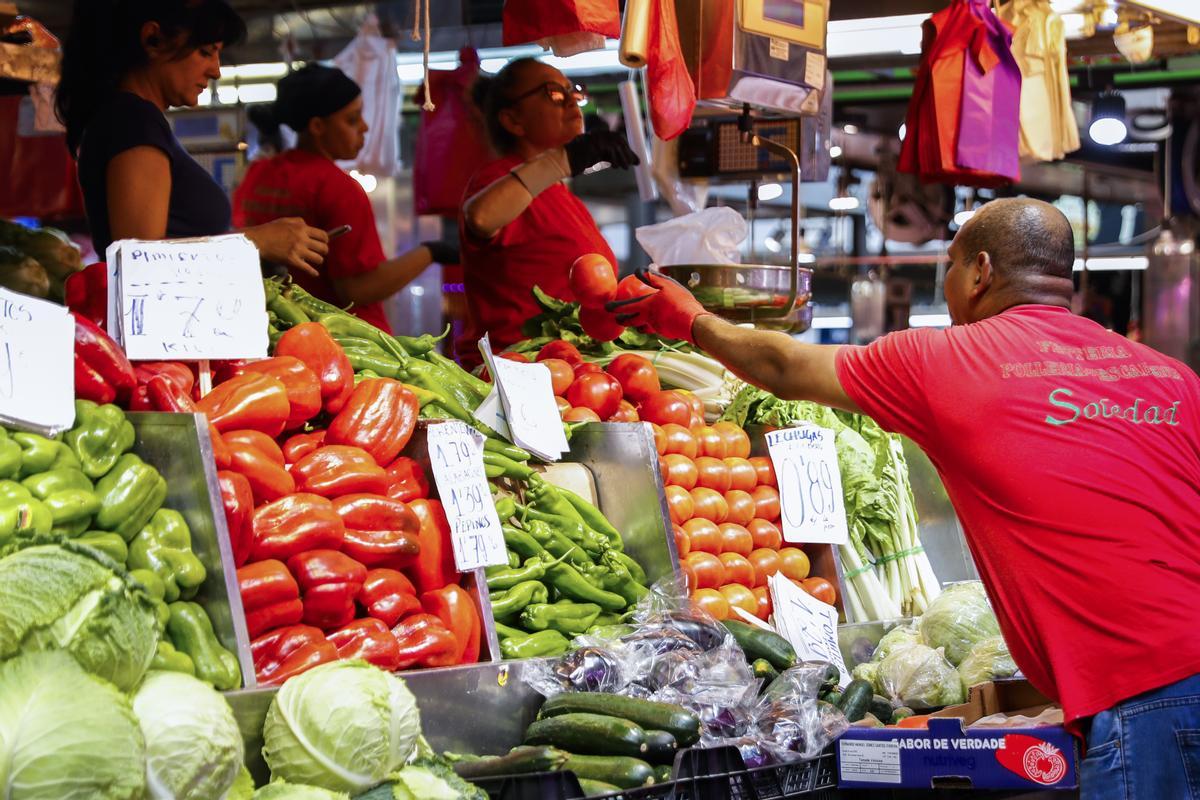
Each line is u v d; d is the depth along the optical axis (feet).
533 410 10.73
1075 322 9.03
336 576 8.05
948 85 17.54
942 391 8.79
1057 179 36.40
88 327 7.77
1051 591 8.40
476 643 8.98
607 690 8.88
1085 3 20.47
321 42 23.57
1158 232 36.19
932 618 11.96
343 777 6.73
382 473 8.93
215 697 6.32
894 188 33.12
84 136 13.16
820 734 8.95
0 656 5.64
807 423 13.06
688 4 14.16
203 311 8.57
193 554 7.44
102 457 7.32
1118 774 8.05
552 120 16.58
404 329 28.53
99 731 5.52
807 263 33.91
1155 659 8.07
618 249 31.89
